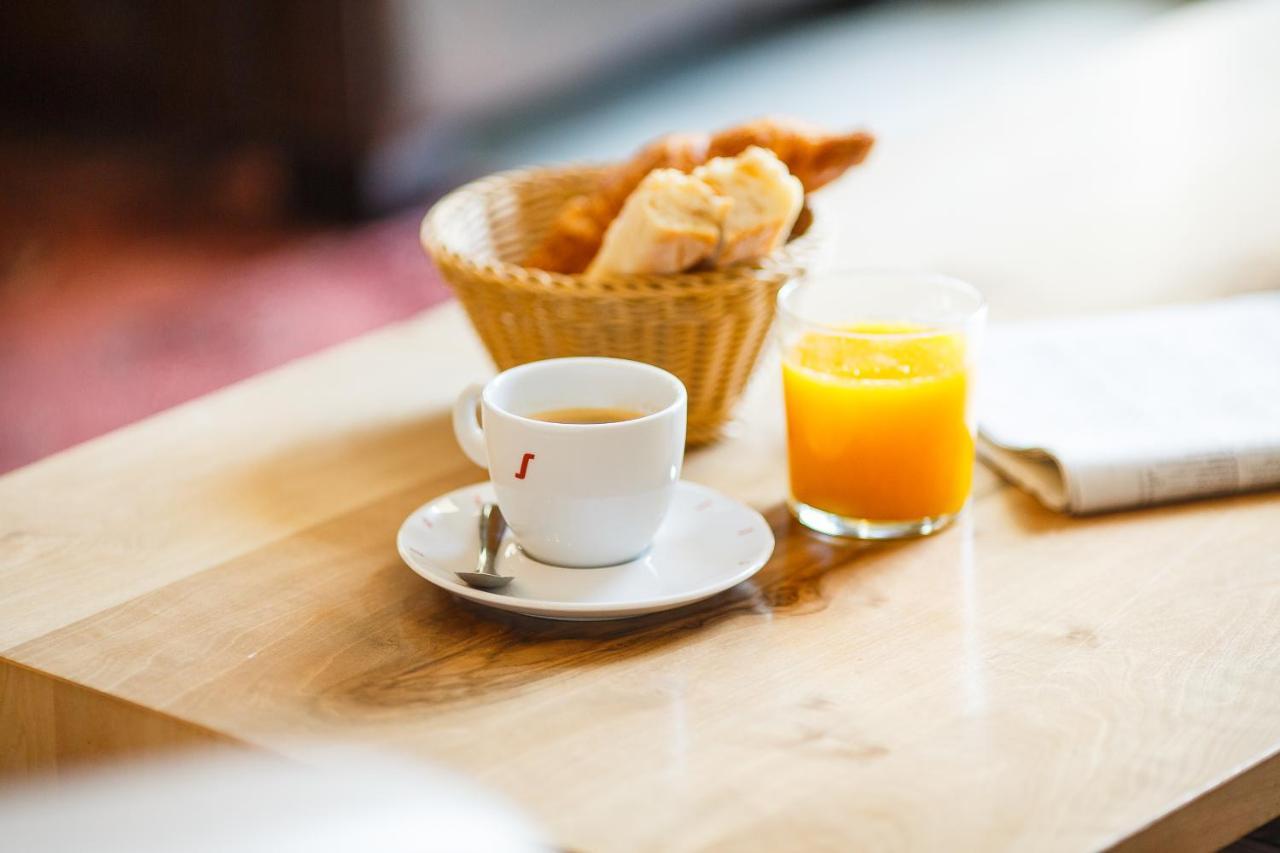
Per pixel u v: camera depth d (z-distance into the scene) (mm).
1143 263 1592
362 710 1165
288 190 3789
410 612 1234
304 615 1233
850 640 1208
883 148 1867
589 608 1199
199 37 3602
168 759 1170
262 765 1146
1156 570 1259
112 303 3168
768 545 1250
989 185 1758
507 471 1232
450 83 3676
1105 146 1839
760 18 4977
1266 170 1762
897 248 1626
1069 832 1094
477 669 1191
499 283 1348
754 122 1438
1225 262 1589
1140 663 1188
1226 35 2271
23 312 3113
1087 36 5031
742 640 1209
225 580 1263
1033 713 1156
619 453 1217
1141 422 1354
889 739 1143
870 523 1291
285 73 3547
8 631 1223
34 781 1213
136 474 1371
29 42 3906
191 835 1147
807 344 1290
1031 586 1248
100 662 1199
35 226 3568
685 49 4730
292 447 1400
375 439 1409
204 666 1195
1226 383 1395
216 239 3561
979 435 1365
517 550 1263
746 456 1387
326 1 3391
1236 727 1146
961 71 4664
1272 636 1205
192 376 2801
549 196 1538
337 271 3375
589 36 4098
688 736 1146
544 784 1121
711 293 1333
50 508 1334
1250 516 1304
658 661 1195
